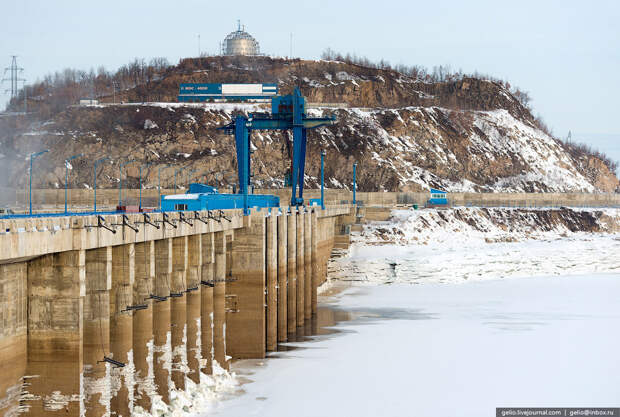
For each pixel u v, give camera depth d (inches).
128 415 1686.8
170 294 1923.0
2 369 1350.9
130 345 1692.9
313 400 2146.9
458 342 2920.8
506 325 3272.6
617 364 2581.2
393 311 3693.4
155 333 1888.5
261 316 2677.2
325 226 4704.7
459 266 5059.1
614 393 2257.6
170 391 1931.6
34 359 1459.2
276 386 2284.7
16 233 1242.6
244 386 2282.2
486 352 2751.0
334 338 3031.5
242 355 2674.7
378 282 4749.0
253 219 2669.8
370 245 5408.5
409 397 2196.1
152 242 1786.4
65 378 1453.0
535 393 2251.5
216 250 2389.3
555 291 4345.5
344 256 5147.6
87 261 1545.3
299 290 3319.4
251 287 2674.7
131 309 1684.3
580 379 2402.8
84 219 1450.5
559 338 2987.2
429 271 4894.2
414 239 5659.5
